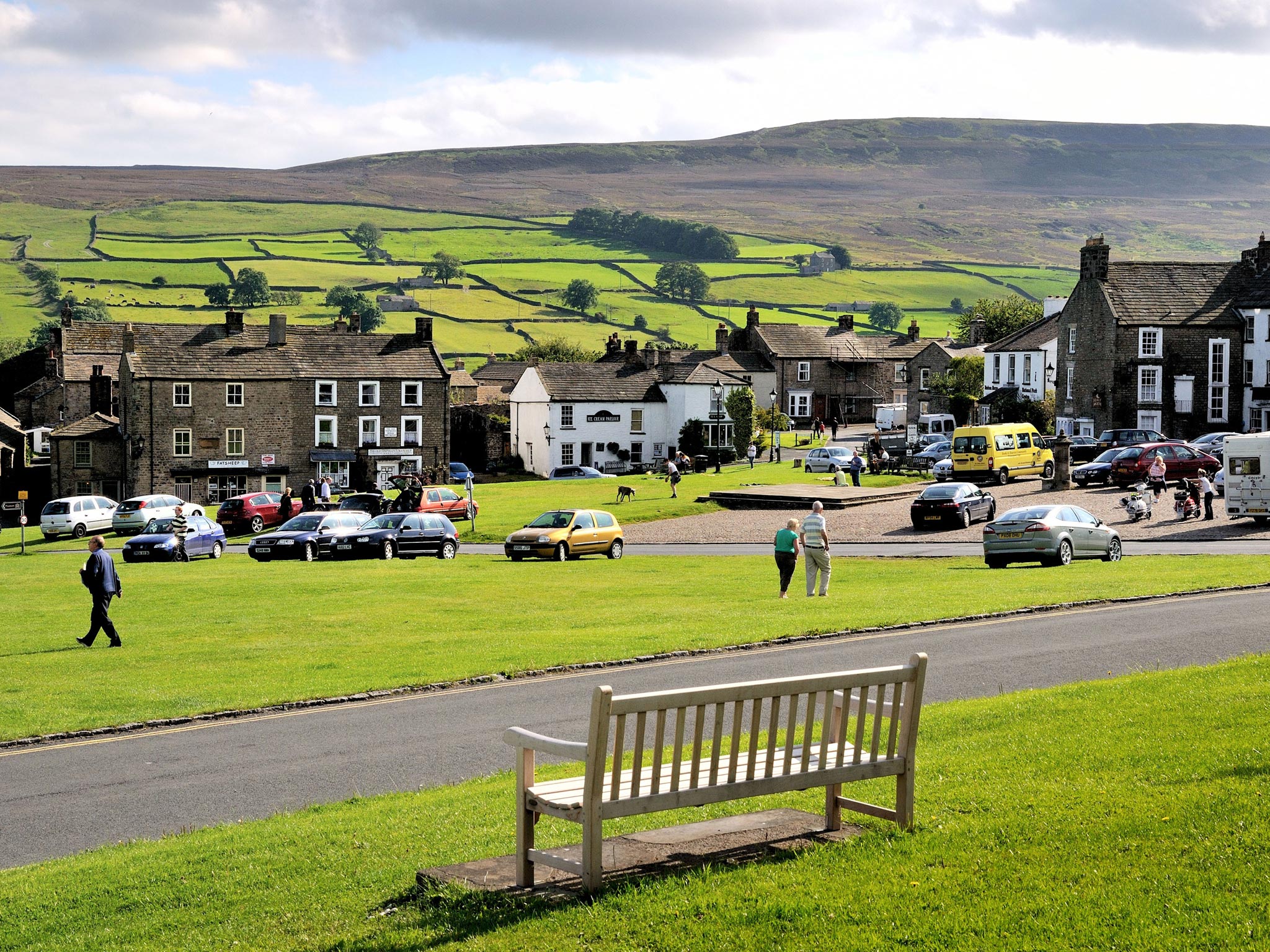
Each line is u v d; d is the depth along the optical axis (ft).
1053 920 23.81
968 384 354.95
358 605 103.91
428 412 313.73
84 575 83.56
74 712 59.31
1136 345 265.75
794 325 443.73
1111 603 83.20
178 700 61.31
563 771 43.68
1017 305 484.74
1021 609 80.53
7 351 602.03
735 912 24.97
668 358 364.58
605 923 24.88
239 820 39.88
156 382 288.51
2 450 309.42
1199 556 117.70
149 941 27.53
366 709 57.77
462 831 34.35
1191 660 59.77
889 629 74.74
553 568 135.44
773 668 62.54
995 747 40.01
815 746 38.42
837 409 429.79
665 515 194.39
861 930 23.89
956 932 23.54
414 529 154.30
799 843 29.91
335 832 35.35
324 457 303.07
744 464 312.50
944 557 134.21
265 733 53.36
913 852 28.27
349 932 26.58
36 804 43.32
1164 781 32.96
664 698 27.14
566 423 342.44
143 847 36.14
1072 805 31.04
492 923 25.75
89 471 300.40
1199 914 23.68
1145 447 187.32
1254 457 142.31
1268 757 34.27
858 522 173.99
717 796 28.12
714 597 100.99
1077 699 47.55
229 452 295.69
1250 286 272.31
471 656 70.64
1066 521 117.70
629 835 31.27
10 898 31.63
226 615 98.89
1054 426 291.99
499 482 328.90
